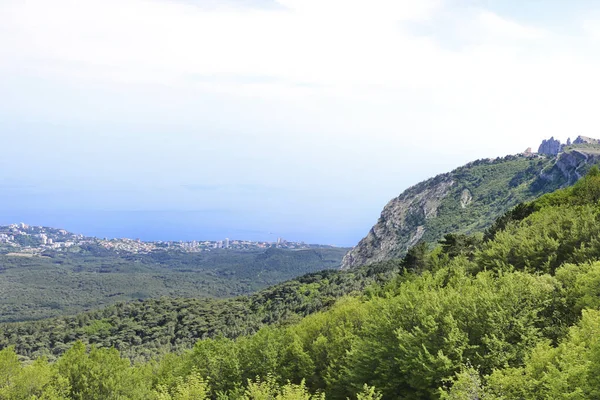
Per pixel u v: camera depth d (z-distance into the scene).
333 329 42.41
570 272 33.69
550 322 28.95
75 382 38.91
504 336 25.67
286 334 46.19
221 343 48.09
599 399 17.64
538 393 18.45
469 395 18.50
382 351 30.30
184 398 30.92
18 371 35.75
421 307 30.53
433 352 26.73
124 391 40.28
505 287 29.61
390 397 28.92
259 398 27.34
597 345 18.94
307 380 39.97
